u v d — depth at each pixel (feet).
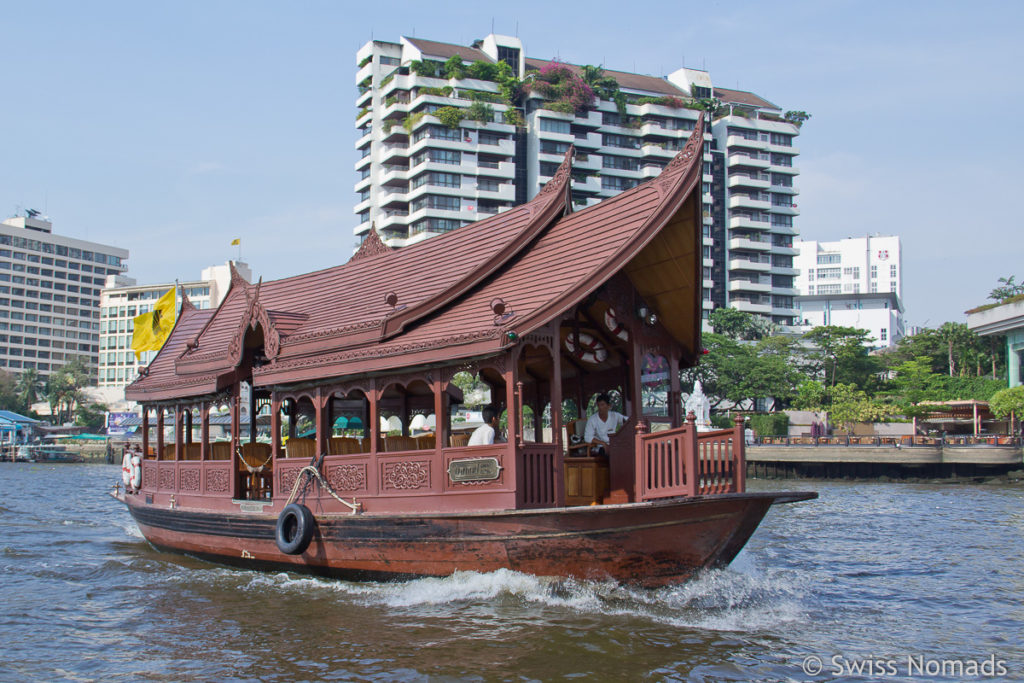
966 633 37.63
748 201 330.75
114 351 418.92
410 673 30.86
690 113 324.39
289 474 48.67
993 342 274.57
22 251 470.39
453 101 283.59
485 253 46.65
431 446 48.55
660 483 36.17
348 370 44.47
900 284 541.75
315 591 44.83
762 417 225.35
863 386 257.96
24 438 330.75
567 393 51.08
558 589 38.88
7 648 35.81
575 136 301.02
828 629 37.63
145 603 43.93
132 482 66.95
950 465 171.94
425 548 41.34
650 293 44.80
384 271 53.67
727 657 32.60
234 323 61.72
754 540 71.20
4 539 70.69
